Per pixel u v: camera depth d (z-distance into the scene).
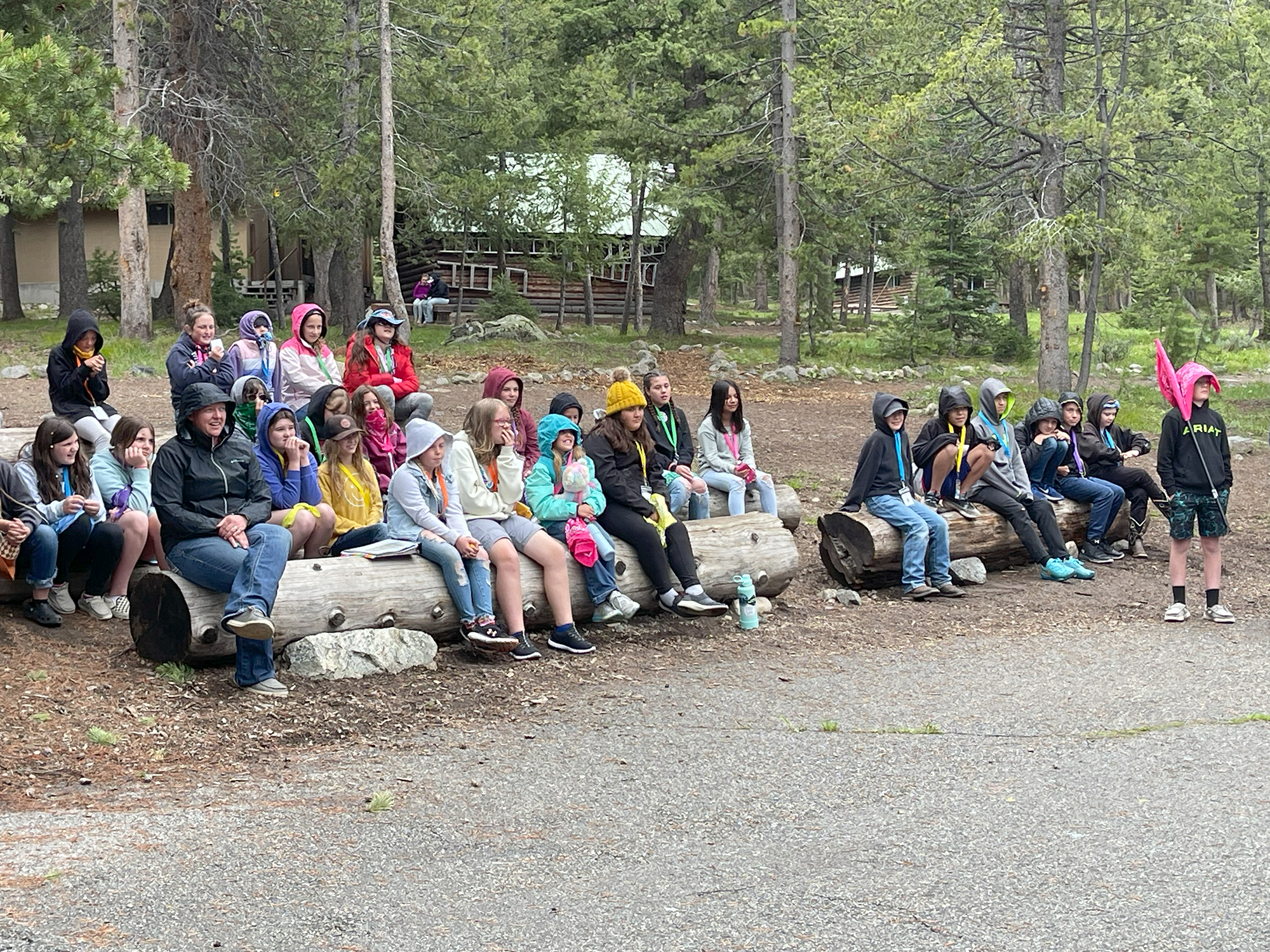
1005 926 3.93
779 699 6.93
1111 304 57.66
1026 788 5.38
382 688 6.87
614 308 41.97
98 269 34.31
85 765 5.56
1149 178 21.50
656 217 36.88
